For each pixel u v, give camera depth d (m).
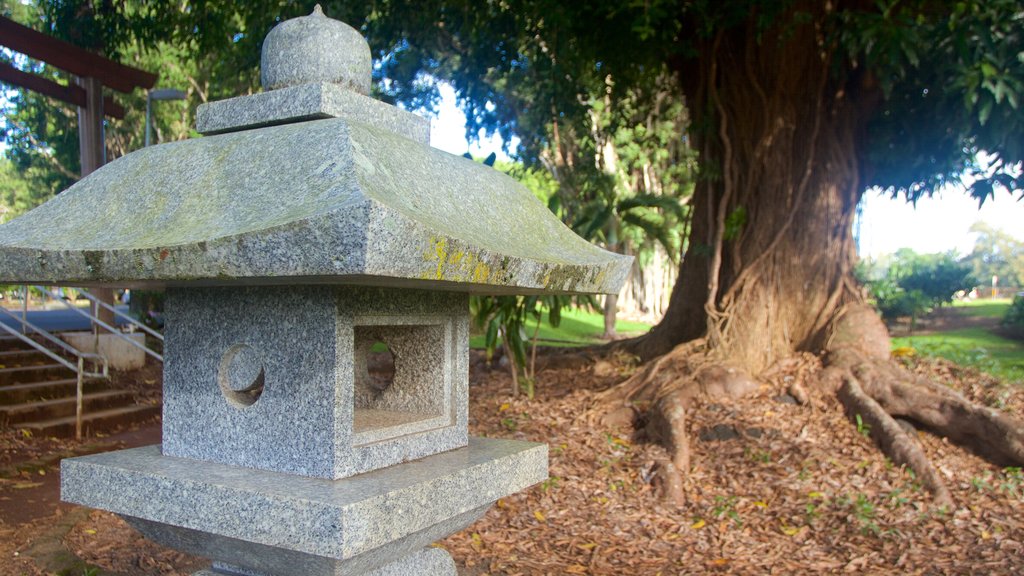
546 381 10.11
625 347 10.71
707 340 9.15
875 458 7.01
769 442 7.40
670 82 11.92
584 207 15.30
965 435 7.35
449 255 2.29
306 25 3.01
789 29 8.30
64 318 14.28
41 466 6.78
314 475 2.63
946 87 7.67
